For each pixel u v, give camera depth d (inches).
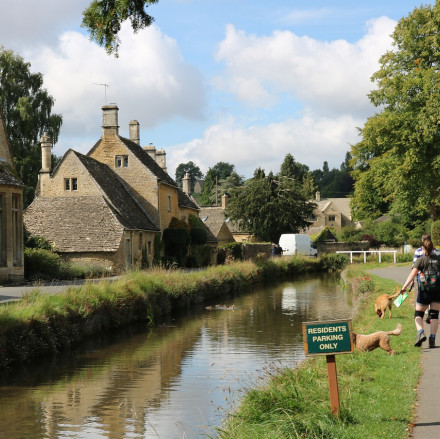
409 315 624.1
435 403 297.0
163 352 645.3
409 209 2116.1
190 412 412.5
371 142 1829.5
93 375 538.3
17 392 480.4
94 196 1636.3
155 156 2429.9
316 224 4436.5
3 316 575.8
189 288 1063.6
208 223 2829.7
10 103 2106.3
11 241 1091.3
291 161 4763.8
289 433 261.6
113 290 816.3
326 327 273.7
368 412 285.1
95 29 437.1
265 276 1750.7
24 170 2030.0
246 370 542.9
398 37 1786.4
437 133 1676.9
